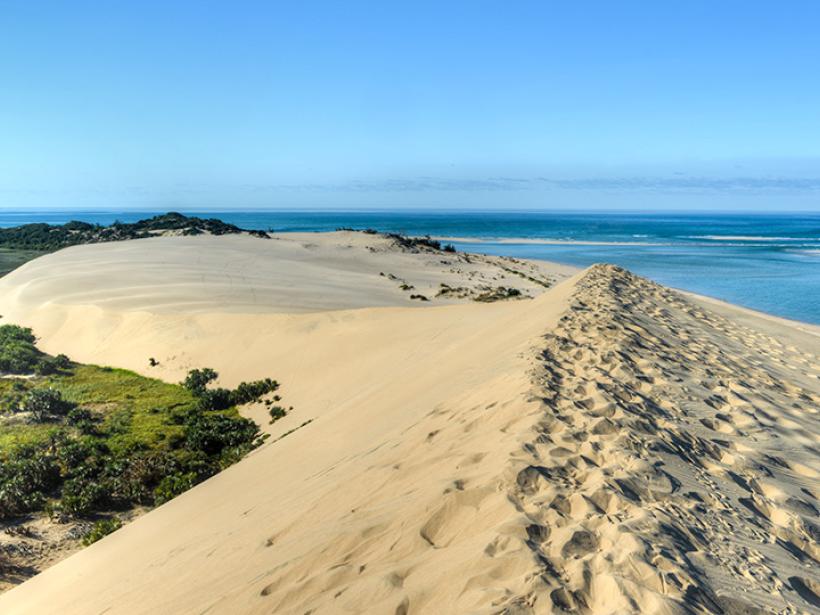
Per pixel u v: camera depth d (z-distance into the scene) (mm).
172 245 71250
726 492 6047
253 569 6215
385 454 8680
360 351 29750
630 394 9172
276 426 24312
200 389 30188
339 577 4961
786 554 4949
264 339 34406
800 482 6973
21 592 11883
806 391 13750
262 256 68938
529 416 7754
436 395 12922
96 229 108250
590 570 4102
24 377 32188
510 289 54250
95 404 28062
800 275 67250
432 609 4039
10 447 22344
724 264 80438
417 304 47906
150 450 22609
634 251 106375
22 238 104125
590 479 5711
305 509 7629
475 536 4879
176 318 38062
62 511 17875
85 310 41031
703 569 4258
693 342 16812
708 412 9273
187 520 12031
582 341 13562
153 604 7035
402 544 5168
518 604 3707
